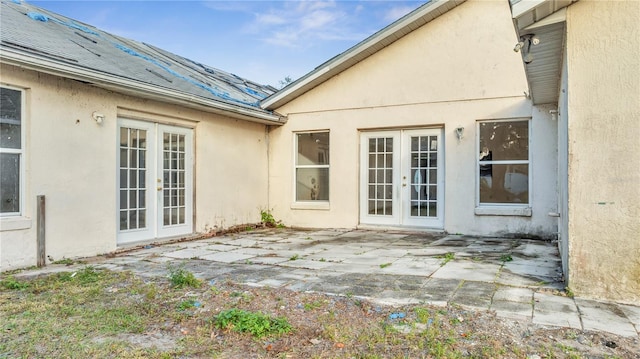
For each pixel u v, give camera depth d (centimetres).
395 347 297
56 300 416
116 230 704
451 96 904
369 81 988
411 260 601
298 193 1095
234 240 838
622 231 391
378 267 555
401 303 389
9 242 552
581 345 295
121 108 720
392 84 963
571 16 410
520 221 843
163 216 815
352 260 609
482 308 371
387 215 985
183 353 297
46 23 790
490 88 870
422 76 932
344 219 1016
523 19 415
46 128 595
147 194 781
